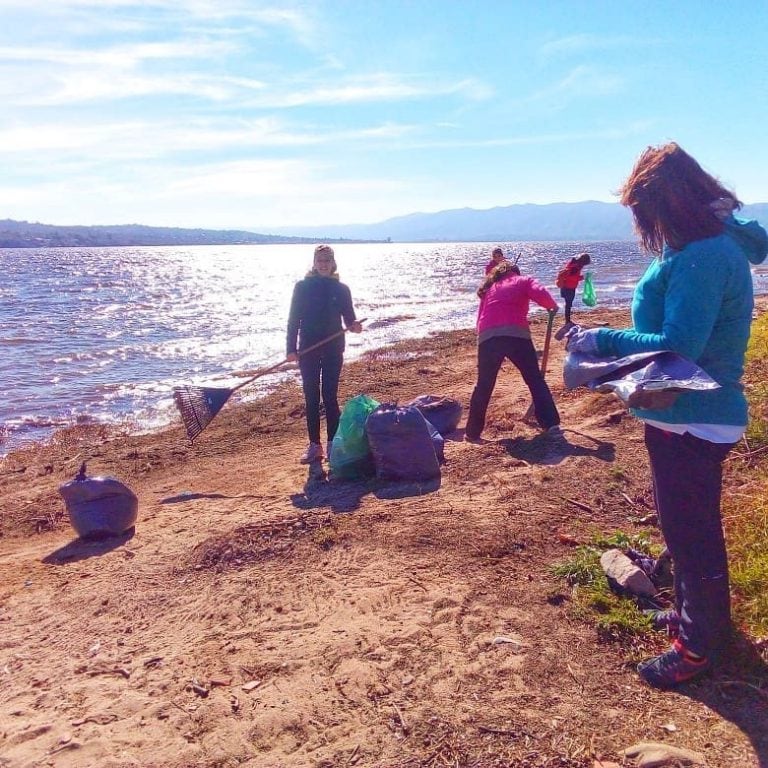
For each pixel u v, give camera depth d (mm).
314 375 7145
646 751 2596
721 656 3062
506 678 3100
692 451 2699
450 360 14719
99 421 11719
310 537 4750
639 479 5293
